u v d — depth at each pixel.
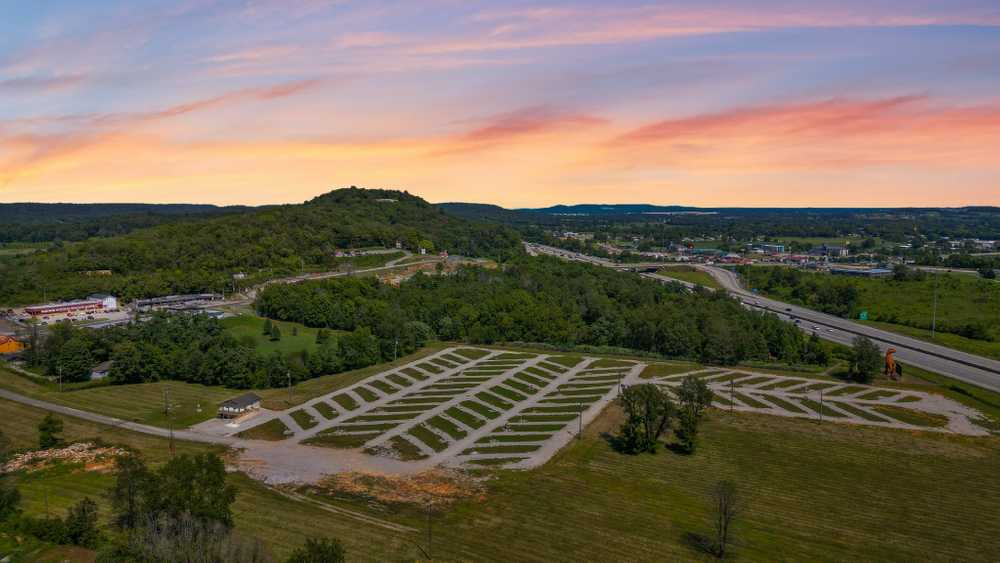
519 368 166.38
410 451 109.62
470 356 180.25
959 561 73.62
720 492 78.12
